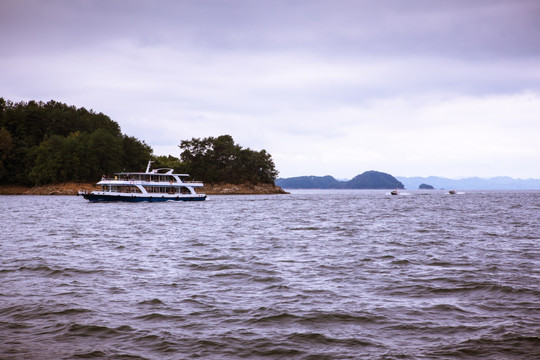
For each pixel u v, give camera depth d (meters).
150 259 28.94
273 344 14.27
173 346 14.09
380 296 19.72
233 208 92.06
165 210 83.88
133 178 108.31
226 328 15.65
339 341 14.51
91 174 177.00
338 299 19.23
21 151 183.88
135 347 14.02
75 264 26.81
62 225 52.66
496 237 40.75
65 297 19.31
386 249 33.47
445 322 16.16
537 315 16.86
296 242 37.75
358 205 107.19
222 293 20.19
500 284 21.33
